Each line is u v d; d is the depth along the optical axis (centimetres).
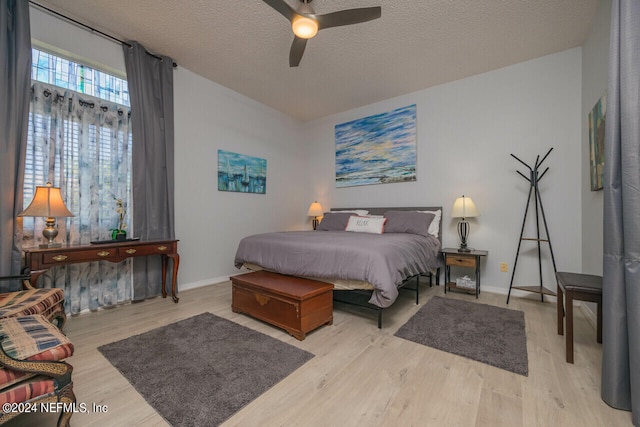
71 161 252
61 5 232
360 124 449
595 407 131
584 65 273
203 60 318
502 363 170
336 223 401
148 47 293
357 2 225
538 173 307
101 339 202
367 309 270
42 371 100
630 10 126
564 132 293
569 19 245
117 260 245
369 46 287
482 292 331
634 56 124
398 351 185
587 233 265
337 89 389
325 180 495
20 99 214
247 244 295
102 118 272
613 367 130
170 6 232
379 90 391
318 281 241
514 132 321
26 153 224
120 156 284
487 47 288
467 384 149
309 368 164
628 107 125
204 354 180
